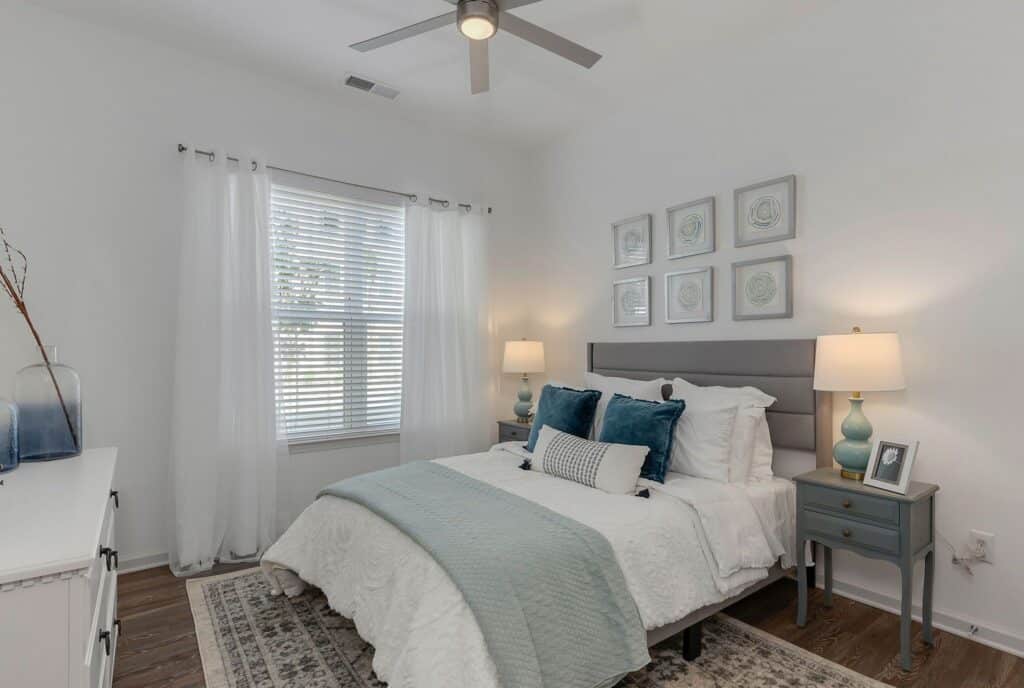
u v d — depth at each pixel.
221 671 1.94
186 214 2.93
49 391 2.12
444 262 3.98
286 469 3.29
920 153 2.34
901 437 2.40
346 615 1.98
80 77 2.76
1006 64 2.11
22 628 1.05
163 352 2.96
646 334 3.59
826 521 2.24
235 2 2.60
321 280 3.55
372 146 3.75
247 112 3.24
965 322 2.21
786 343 2.73
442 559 1.60
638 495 2.26
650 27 2.81
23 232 2.62
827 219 2.65
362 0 2.57
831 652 2.10
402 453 3.74
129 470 2.87
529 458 2.88
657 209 3.51
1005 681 1.91
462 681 1.40
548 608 1.58
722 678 1.92
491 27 2.05
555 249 4.34
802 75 2.74
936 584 2.29
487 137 4.26
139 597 2.54
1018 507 2.08
